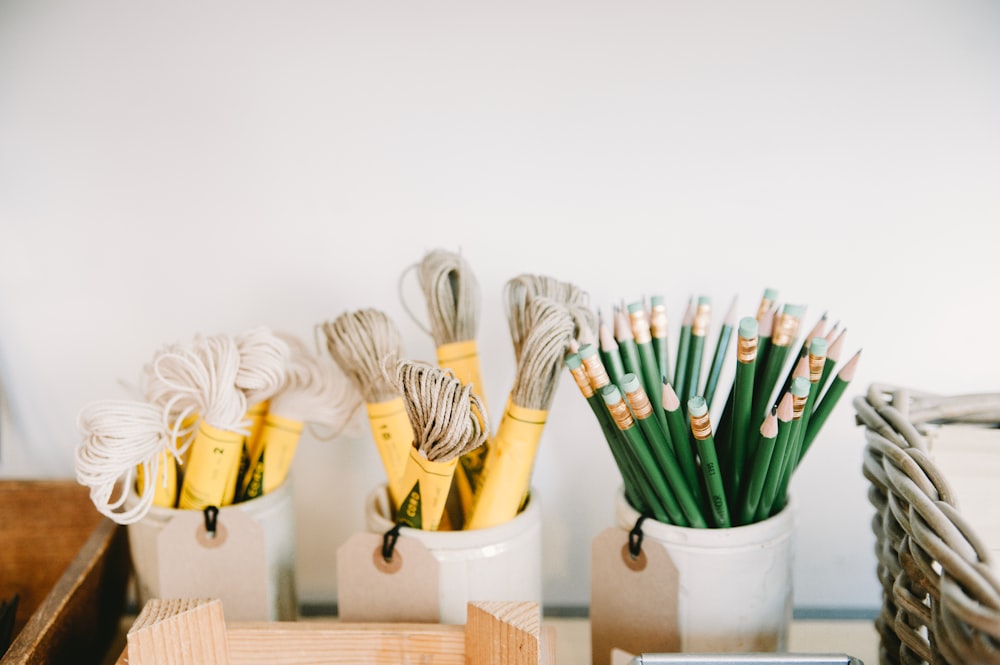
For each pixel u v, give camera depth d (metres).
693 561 0.60
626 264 0.79
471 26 0.75
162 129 0.78
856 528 0.82
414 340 0.81
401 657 0.56
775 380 0.59
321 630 0.57
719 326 0.79
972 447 0.60
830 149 0.76
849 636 0.76
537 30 0.75
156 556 0.66
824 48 0.75
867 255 0.78
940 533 0.46
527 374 0.61
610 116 0.76
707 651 0.61
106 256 0.80
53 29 0.76
